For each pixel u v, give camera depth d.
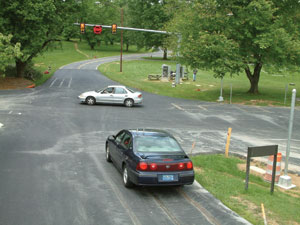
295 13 29.30
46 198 6.94
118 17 94.75
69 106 21.98
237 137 15.38
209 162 10.48
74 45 100.25
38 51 33.91
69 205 6.62
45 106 21.31
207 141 14.09
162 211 6.51
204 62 27.30
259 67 31.97
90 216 6.15
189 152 11.78
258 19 26.27
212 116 21.16
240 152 12.52
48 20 32.06
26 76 36.66
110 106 23.27
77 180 8.20
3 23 28.72
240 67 27.03
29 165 9.30
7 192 7.19
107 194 7.32
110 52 89.06
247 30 26.67
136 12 75.44
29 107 20.53
